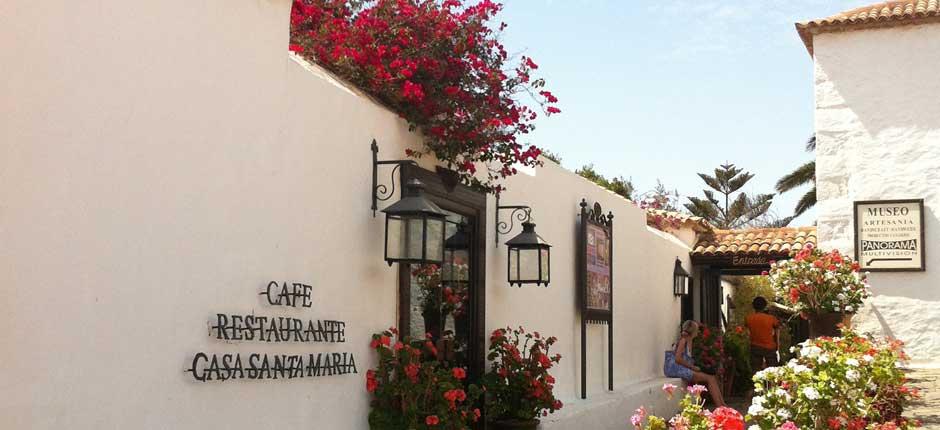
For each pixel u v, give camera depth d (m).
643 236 13.42
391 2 6.33
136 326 3.85
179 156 4.14
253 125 4.71
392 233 5.71
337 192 5.50
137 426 3.83
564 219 9.91
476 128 6.34
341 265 5.51
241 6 4.64
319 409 5.21
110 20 3.73
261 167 4.77
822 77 13.23
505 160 6.81
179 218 4.13
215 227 4.39
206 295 4.30
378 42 6.25
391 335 5.96
